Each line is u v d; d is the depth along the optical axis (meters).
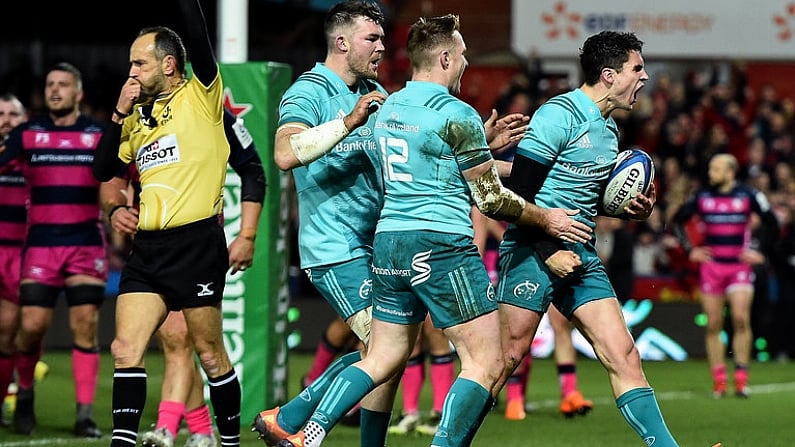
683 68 82.00
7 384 33.88
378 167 24.08
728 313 56.16
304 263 24.36
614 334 23.16
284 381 34.81
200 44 23.73
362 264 23.97
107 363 50.66
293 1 56.12
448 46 22.39
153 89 24.09
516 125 25.25
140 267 23.92
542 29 76.56
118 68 62.56
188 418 27.45
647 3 76.50
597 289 23.42
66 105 32.50
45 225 32.47
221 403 24.84
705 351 56.34
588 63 23.56
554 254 22.92
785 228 56.62
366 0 25.12
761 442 32.62
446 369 33.75
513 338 23.64
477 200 21.97
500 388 23.22
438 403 33.75
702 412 39.31
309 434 22.34
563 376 37.25
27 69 59.44
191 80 24.25
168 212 23.75
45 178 32.47
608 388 45.31
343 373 22.55
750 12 76.62
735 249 44.47
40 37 61.75
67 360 51.19
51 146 32.50
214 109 24.31
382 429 24.05
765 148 70.44
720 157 45.25
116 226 26.67
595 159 23.34
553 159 23.08
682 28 76.62
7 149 32.69
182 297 23.89
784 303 56.94
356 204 24.03
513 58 76.31
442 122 21.78
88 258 32.56
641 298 57.78
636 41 23.53
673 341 56.41
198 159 24.00
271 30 62.25
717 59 76.88
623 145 65.19
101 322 54.91
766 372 52.38
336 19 24.30
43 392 41.47
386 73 70.38
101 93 61.69
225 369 24.75
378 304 22.73
